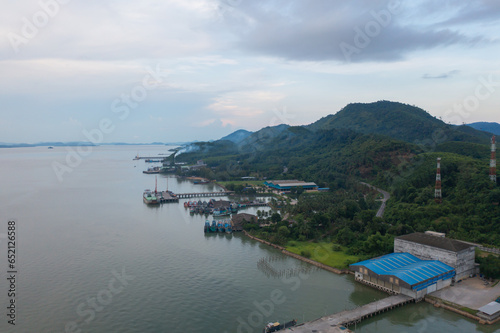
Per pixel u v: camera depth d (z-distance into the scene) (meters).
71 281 123.12
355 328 96.38
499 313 100.38
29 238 173.12
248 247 165.75
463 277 125.62
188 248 163.00
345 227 169.25
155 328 94.81
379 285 118.88
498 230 154.75
